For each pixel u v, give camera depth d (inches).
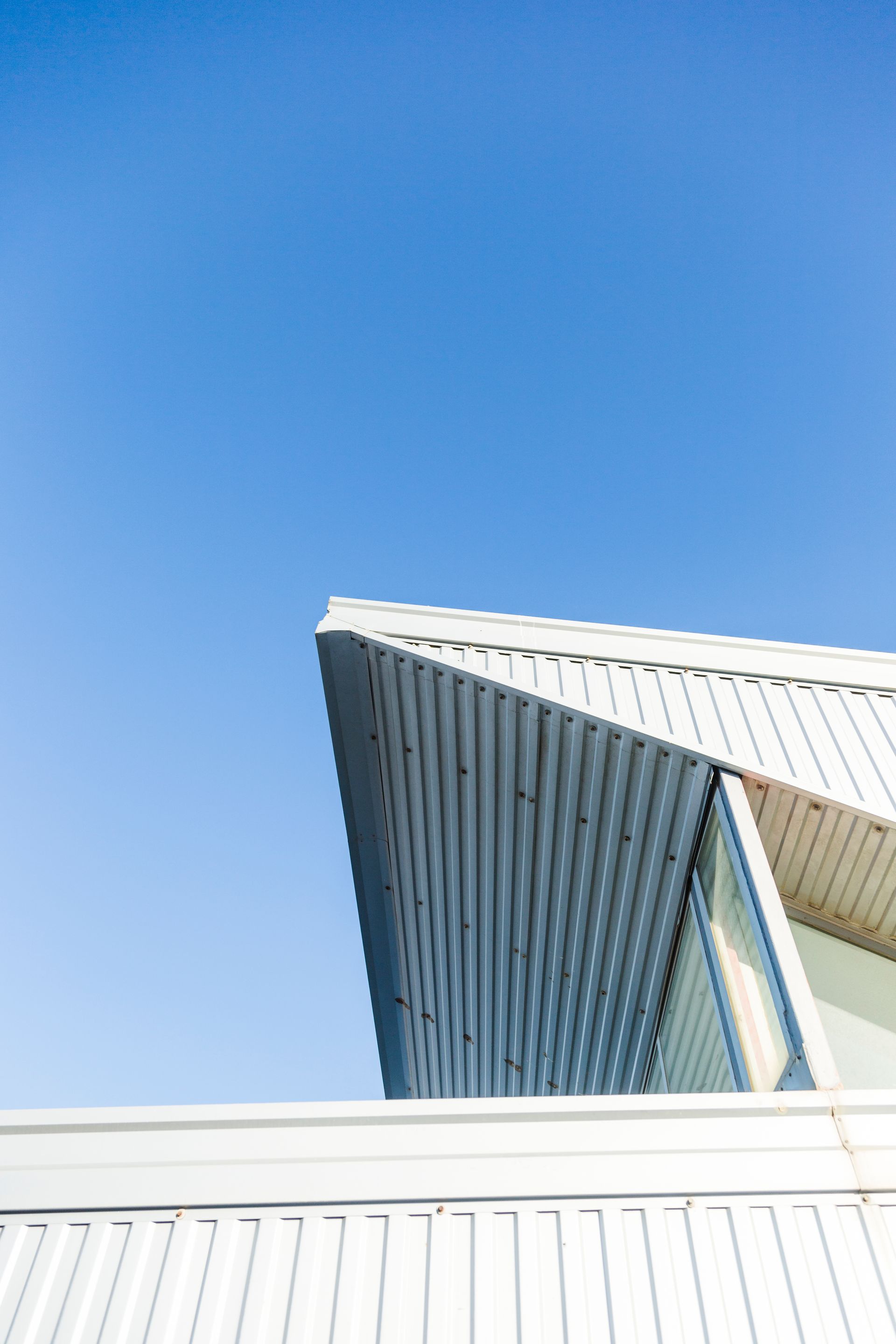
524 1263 97.3
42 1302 94.9
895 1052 146.7
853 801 155.6
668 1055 189.6
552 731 178.5
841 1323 91.7
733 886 154.3
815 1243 99.0
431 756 206.1
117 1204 104.0
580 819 192.5
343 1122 112.0
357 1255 98.5
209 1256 99.0
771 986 132.6
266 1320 92.8
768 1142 109.3
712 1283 95.3
